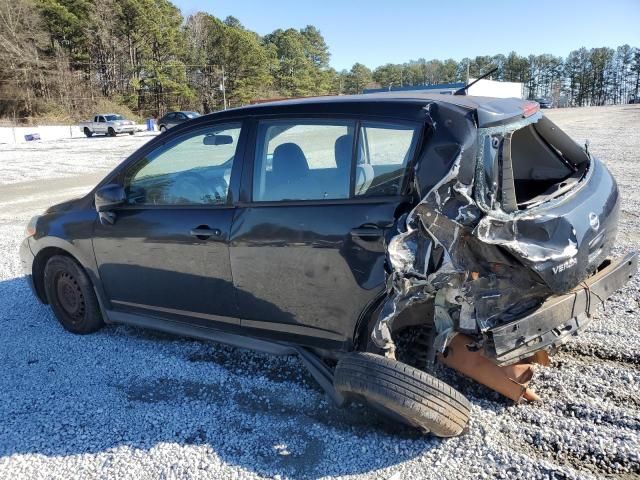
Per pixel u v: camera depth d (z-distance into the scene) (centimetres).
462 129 262
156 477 265
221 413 317
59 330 447
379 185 286
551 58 14988
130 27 7569
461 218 250
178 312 375
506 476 250
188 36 8506
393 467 262
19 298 529
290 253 310
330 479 257
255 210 325
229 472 266
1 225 893
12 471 275
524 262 254
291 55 11494
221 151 348
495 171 263
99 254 399
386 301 265
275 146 324
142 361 386
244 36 8475
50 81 6812
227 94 8550
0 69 6562
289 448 282
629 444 264
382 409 271
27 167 1966
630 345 362
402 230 262
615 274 303
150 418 315
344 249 291
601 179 328
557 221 266
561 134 342
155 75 7600
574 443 268
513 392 295
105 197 374
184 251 354
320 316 311
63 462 280
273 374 360
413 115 280
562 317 271
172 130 373
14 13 6625
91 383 358
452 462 262
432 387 256
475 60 14950
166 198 371
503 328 257
